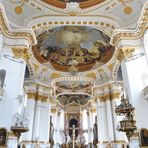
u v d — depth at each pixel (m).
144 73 11.12
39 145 17.08
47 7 12.22
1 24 10.74
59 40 17.34
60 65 19.97
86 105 28.92
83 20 12.83
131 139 9.60
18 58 11.39
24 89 17.83
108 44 16.77
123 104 9.35
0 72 10.98
